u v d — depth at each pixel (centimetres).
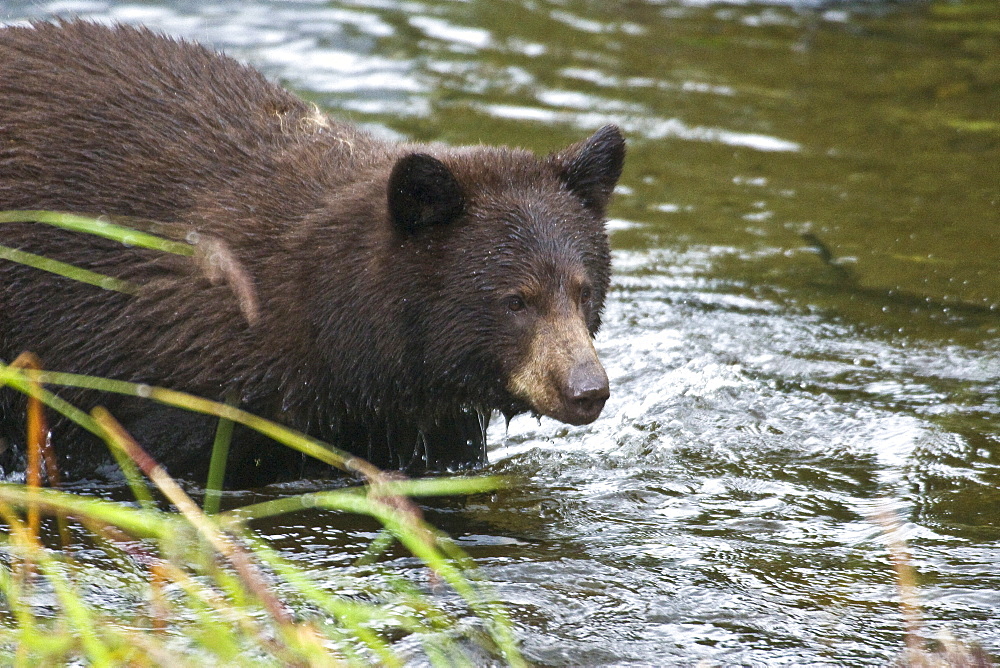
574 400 1000
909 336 1458
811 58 2428
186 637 820
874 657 853
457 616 889
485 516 1077
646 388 1329
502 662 835
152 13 2377
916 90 2284
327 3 2545
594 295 1093
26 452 1165
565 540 1027
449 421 1167
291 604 890
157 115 1145
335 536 1020
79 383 930
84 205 1109
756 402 1303
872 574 970
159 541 945
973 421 1263
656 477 1153
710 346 1420
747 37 2533
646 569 973
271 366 1075
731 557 995
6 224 1107
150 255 1095
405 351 1066
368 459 1166
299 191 1113
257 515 1025
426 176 1017
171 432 1116
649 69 2317
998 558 996
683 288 1557
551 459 1202
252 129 1159
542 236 1043
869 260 1653
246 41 2286
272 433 870
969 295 1566
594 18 2595
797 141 2041
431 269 1045
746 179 1892
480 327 1043
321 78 2144
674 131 2044
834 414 1276
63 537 979
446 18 2519
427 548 802
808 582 957
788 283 1585
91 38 1187
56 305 1109
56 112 1135
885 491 1120
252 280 1076
